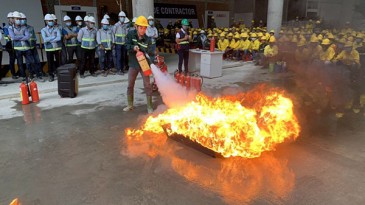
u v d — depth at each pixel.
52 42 8.19
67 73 6.68
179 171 3.43
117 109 5.91
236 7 22.41
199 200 2.88
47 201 2.90
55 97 6.88
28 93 6.43
